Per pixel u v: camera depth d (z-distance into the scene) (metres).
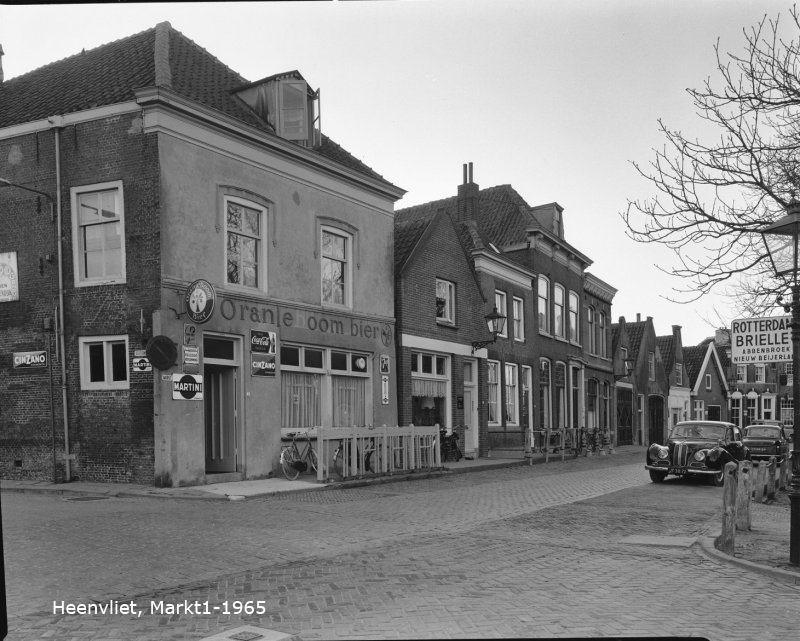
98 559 8.00
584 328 35.16
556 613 6.14
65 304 14.93
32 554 8.20
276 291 16.83
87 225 14.94
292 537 9.52
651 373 45.91
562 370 32.19
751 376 57.00
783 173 9.69
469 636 5.49
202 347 14.70
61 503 12.30
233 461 15.69
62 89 16.56
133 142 14.45
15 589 6.80
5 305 15.48
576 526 11.12
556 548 9.21
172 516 10.95
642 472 22.09
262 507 12.16
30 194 15.36
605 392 38.47
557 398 31.59
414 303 21.70
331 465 17.78
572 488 16.80
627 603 6.50
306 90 18.17
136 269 14.27
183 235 14.56
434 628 5.70
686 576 7.67
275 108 17.38
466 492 15.27
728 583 7.38
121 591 6.78
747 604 6.56
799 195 9.62
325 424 18.19
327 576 7.46
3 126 15.61
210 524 10.29
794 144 9.48
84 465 14.62
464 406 24.39
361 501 13.35
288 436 16.73
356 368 19.41
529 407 28.67
